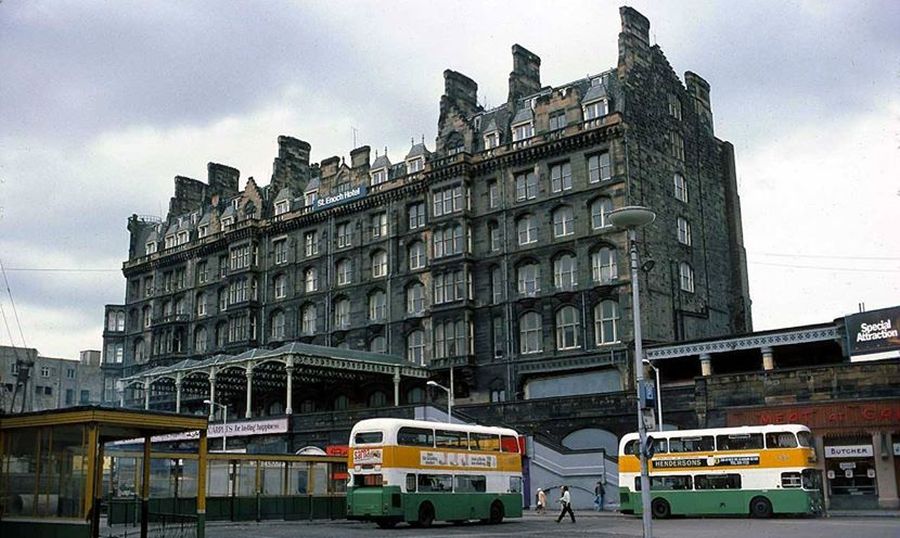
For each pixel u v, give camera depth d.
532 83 73.88
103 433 27.44
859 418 46.50
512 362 64.75
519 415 58.44
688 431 43.50
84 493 24.30
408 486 38.88
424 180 72.88
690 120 72.06
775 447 41.16
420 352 71.94
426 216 73.31
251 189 88.38
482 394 66.25
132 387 79.62
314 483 47.47
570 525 39.56
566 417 56.50
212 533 35.16
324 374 72.81
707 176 72.94
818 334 52.31
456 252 68.94
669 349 57.47
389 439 38.75
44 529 24.91
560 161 65.31
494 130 69.94
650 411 25.28
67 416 24.94
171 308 95.25
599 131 63.06
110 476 40.84
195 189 104.81
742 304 72.94
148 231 106.62
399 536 33.16
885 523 35.78
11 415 26.39
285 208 85.88
